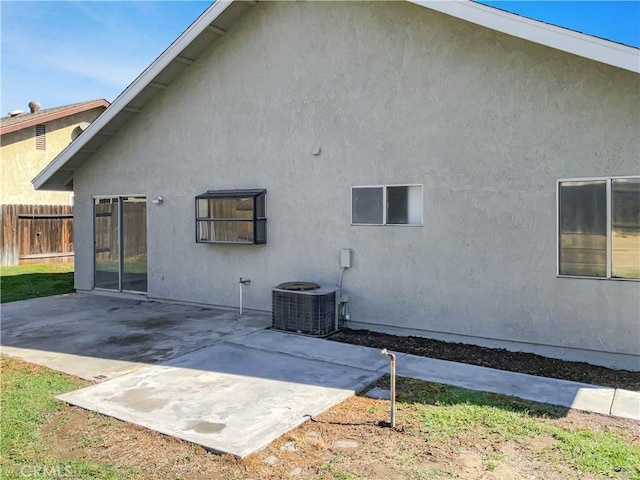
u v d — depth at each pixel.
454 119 7.32
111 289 12.00
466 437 4.32
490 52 6.98
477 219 7.21
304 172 8.85
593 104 6.33
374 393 5.41
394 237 7.95
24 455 4.09
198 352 7.03
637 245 6.16
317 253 8.77
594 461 3.87
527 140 6.78
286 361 6.57
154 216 11.03
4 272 16.73
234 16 9.34
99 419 4.78
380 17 7.90
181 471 3.81
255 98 9.39
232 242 9.60
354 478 3.66
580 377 5.95
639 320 6.20
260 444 4.16
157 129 10.84
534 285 6.85
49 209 20.14
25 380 5.94
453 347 7.23
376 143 8.05
